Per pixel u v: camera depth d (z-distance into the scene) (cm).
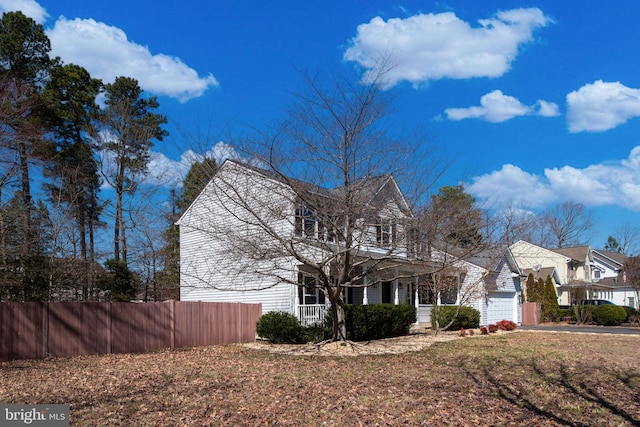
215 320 1977
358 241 1631
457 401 899
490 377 1149
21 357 1482
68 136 3034
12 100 2219
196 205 2378
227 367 1314
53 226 2400
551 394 967
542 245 5641
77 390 993
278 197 1634
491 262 2503
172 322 1844
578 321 3512
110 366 1352
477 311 2766
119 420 769
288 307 2081
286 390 991
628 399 931
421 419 777
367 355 1569
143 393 961
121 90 3272
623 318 3391
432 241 1634
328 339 1884
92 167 3086
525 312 3553
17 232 2109
